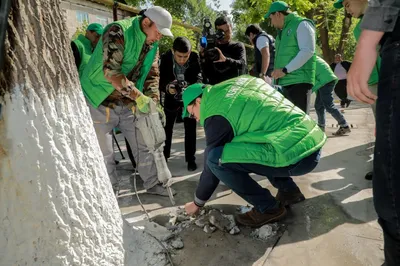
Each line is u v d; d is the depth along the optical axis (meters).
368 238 2.36
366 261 2.12
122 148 5.20
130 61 2.78
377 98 1.31
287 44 3.58
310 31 3.44
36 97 1.58
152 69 3.27
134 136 3.16
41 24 1.60
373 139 4.87
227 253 2.30
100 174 1.93
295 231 2.51
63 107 1.71
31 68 1.57
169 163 4.30
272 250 2.30
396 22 1.25
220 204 3.02
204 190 2.56
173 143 5.38
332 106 5.15
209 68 4.11
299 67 3.46
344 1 3.02
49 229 1.62
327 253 2.23
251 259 2.22
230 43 4.17
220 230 2.55
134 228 2.40
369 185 3.23
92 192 1.82
